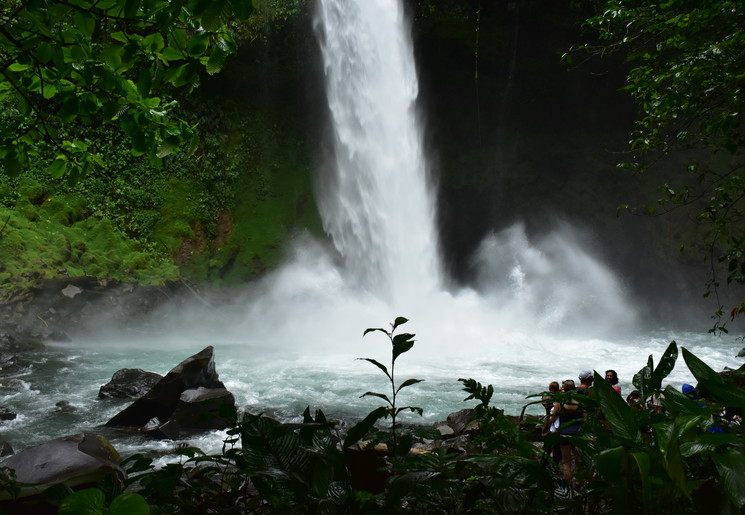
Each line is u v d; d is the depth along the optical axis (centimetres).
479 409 245
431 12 2816
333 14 2795
